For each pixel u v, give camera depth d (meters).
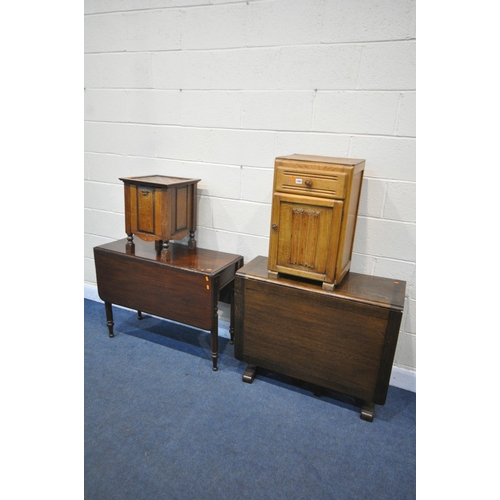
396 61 1.55
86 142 2.32
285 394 1.78
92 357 2.00
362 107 1.65
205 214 2.12
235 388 1.80
